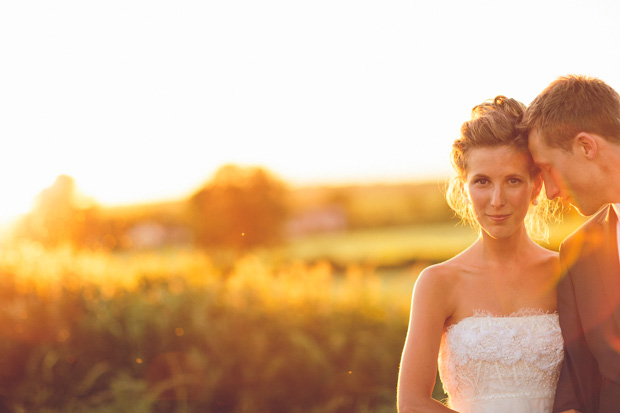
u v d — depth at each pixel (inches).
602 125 80.3
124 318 195.5
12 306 194.5
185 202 971.3
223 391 184.5
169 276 228.4
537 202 96.7
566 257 91.2
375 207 1619.1
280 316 196.2
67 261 218.5
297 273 226.2
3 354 187.0
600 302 85.4
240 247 914.1
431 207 1599.4
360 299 207.8
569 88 82.5
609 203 81.7
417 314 89.8
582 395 87.0
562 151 81.7
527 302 92.3
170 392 183.8
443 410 83.0
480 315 91.0
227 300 204.4
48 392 185.5
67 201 412.2
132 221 927.7
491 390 90.0
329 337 194.9
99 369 185.9
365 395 185.5
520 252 94.1
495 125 84.9
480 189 86.1
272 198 968.9
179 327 192.5
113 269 227.5
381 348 190.7
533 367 90.0
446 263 93.7
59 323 192.7
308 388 185.2
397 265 867.4
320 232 1476.4
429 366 87.0
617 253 85.6
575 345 88.1
